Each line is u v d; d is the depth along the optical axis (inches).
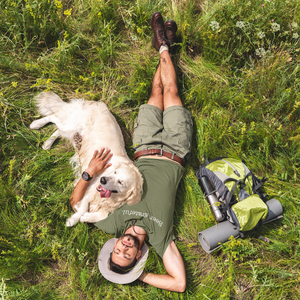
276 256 82.4
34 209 82.0
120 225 75.7
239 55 97.7
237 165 84.6
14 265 75.7
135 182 74.4
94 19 97.1
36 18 89.9
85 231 81.6
